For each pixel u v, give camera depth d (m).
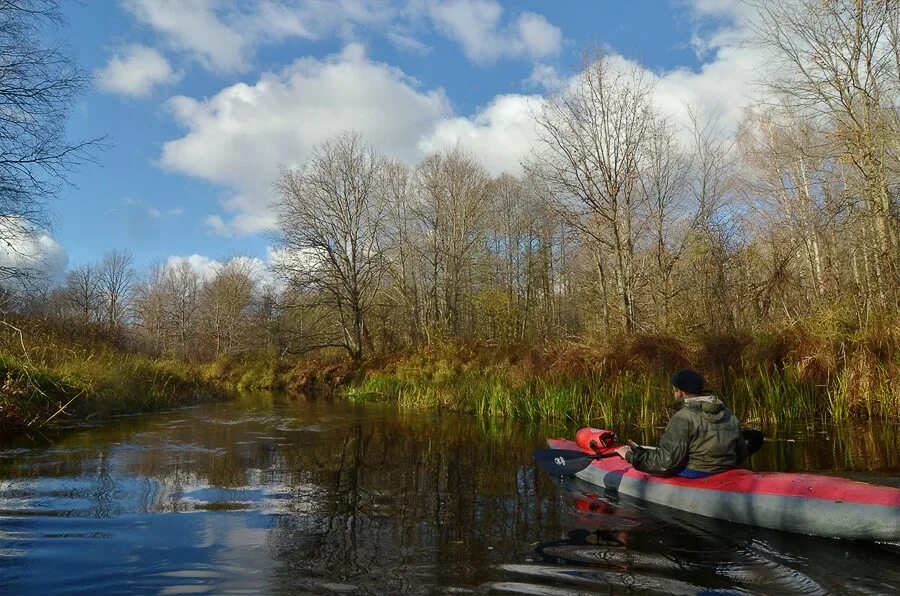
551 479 6.53
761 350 11.20
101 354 15.48
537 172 17.22
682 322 15.45
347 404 17.58
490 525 4.72
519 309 24.64
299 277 26.45
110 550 4.02
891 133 12.73
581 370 12.51
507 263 36.12
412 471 6.93
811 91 13.40
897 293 11.30
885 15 12.30
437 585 3.46
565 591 3.37
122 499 5.46
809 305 13.85
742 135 20.44
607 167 16.50
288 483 6.25
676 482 5.34
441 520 4.86
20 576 3.53
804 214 16.77
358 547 4.15
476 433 10.35
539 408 12.39
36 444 8.79
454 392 15.66
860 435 8.55
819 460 6.88
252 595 3.29
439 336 23.00
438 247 31.06
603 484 6.11
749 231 19.77
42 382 11.04
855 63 12.50
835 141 12.90
